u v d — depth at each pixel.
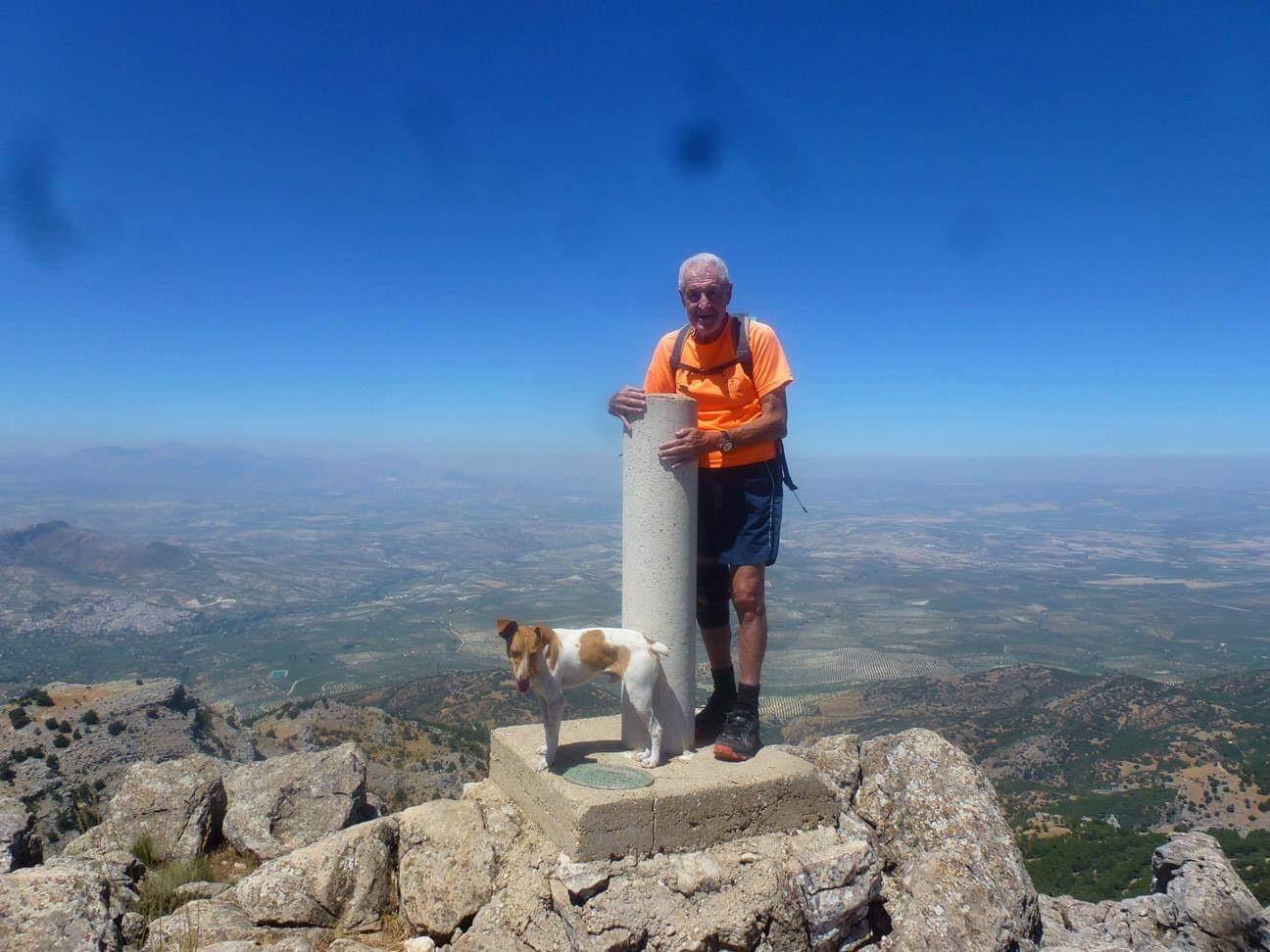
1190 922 6.85
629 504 5.19
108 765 16.91
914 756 5.83
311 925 4.91
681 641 5.15
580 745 5.23
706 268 5.04
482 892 4.50
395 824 5.25
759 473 5.21
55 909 4.49
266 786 6.81
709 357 5.29
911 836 5.47
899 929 4.83
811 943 4.45
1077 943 5.70
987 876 5.11
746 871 4.45
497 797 5.11
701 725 5.59
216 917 4.92
